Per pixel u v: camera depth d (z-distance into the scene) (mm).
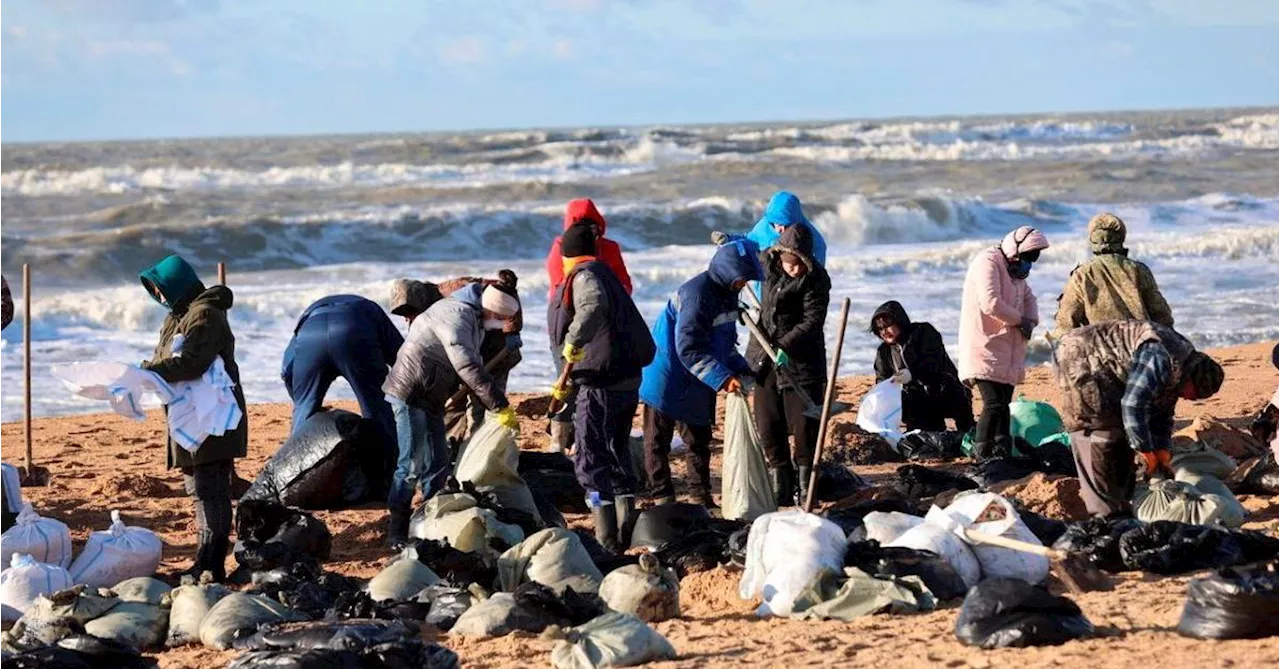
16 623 18031
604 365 20859
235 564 22344
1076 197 120375
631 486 21312
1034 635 14469
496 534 20344
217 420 19797
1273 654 13570
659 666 14758
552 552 18641
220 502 20344
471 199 124062
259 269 86312
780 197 25578
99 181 143125
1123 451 19891
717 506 24781
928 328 30344
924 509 22969
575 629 15320
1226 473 24000
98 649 15695
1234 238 77750
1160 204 109062
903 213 100250
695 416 24000
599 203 113625
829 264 72625
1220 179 132625
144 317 58188
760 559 17594
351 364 26109
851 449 28875
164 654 17094
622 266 26500
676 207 98812
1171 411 19328
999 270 26297
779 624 16547
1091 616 15844
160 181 145000
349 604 17828
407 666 14656
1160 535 18781
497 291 24047
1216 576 14648
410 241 91375
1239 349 46156
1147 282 22047
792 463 25797
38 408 42469
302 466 25531
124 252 85062
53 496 27359
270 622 17172
